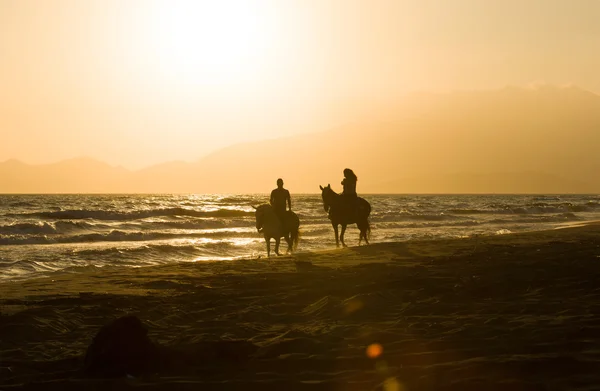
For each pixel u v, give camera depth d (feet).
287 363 17.78
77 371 17.76
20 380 16.99
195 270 49.08
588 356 17.25
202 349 18.67
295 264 51.57
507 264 44.39
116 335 18.17
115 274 47.57
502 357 17.51
